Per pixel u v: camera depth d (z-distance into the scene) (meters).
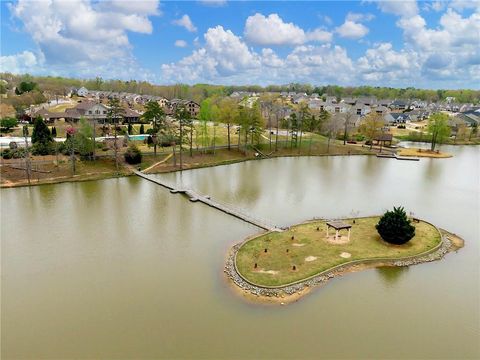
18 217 56.84
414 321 32.16
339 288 36.69
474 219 57.44
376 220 53.84
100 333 30.42
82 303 34.53
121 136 108.25
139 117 137.75
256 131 111.69
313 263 40.56
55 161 82.81
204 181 80.06
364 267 40.50
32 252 44.97
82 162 85.12
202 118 126.62
